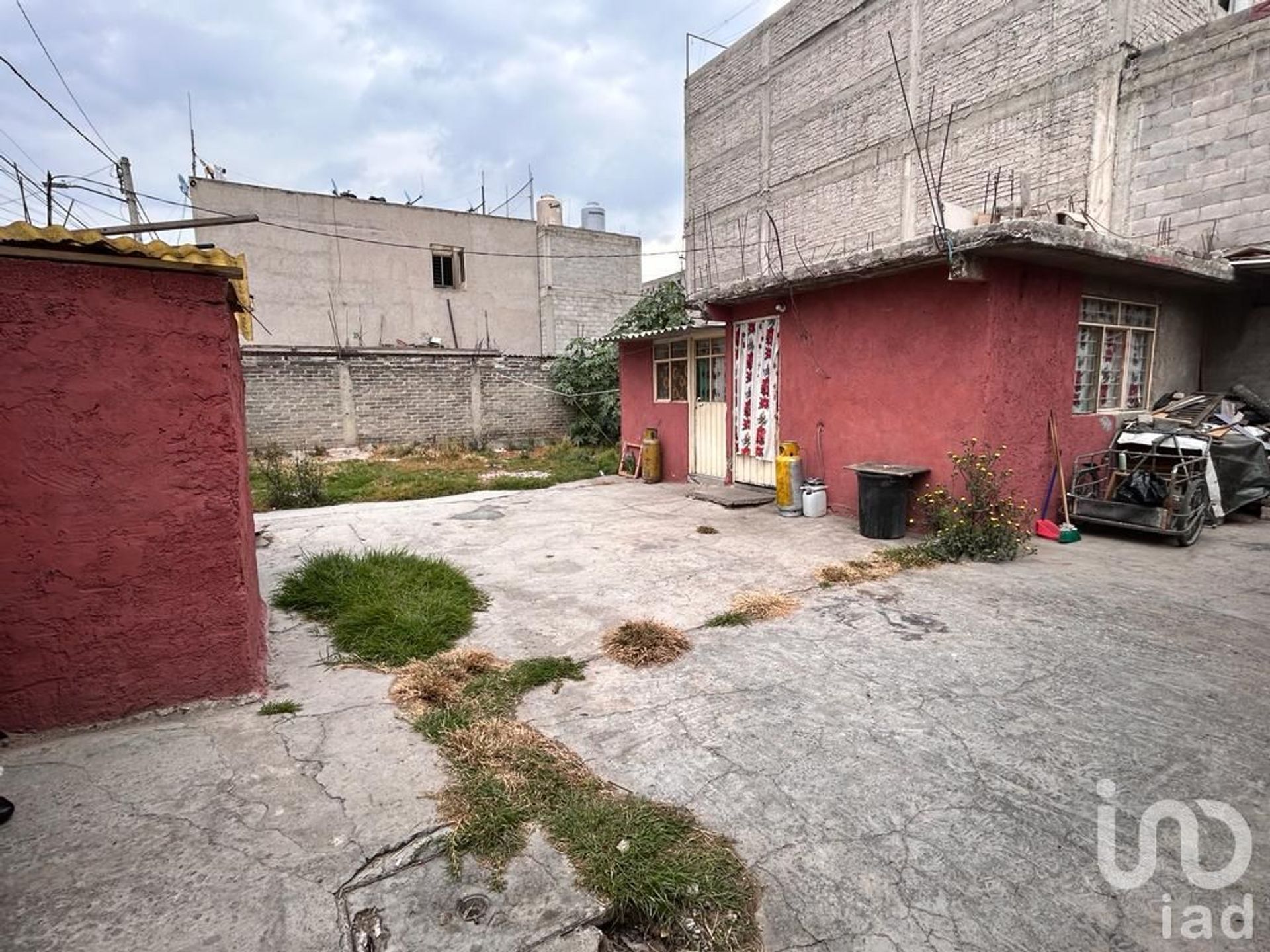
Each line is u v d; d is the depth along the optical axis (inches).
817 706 118.4
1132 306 272.7
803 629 155.0
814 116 581.3
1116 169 344.2
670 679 130.5
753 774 98.2
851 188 550.9
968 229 202.7
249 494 149.3
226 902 71.8
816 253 591.8
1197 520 224.2
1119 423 269.3
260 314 725.9
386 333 796.0
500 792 91.2
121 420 105.0
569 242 905.5
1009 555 208.1
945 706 117.6
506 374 645.9
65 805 88.0
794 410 302.4
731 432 348.5
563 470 478.9
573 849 81.0
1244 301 300.5
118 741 104.3
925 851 82.0
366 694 123.2
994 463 221.9
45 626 104.0
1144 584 181.8
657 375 416.2
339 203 759.7
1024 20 402.0
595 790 93.4
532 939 68.0
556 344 900.6
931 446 237.0
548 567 213.5
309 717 113.7
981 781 96.0
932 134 474.0
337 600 171.0
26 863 77.2
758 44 637.3
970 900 74.4
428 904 72.3
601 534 259.1
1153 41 350.9
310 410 561.6
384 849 80.4
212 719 112.7
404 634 148.3
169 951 65.6
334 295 764.6
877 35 513.3
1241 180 291.9
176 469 109.8
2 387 97.3
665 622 161.0
